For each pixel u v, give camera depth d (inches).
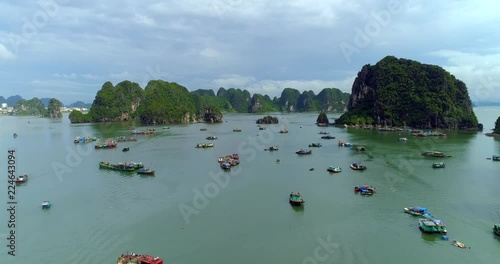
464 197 2492.6
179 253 1747.0
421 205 2342.5
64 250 1788.9
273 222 2100.1
